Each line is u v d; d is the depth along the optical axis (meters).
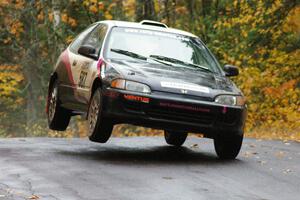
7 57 82.06
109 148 31.91
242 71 55.38
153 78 26.95
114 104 26.55
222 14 64.06
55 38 72.75
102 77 27.56
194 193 21.06
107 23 31.69
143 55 29.48
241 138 28.20
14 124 92.25
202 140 38.31
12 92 87.62
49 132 77.25
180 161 27.80
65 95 32.75
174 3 72.06
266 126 53.72
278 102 55.12
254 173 25.42
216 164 27.28
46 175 23.25
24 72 83.25
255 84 55.03
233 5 61.31
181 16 74.25
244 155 30.81
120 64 28.08
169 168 25.62
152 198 20.11
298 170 26.69
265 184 23.30
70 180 22.45
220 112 26.95
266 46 55.44
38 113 84.62
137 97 26.36
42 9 72.06
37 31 75.94
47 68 80.00
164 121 26.55
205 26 64.44
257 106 55.16
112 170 24.61
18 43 80.06
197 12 72.25
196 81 27.62
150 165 26.23
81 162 26.25
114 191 20.91
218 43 59.91
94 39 31.83
